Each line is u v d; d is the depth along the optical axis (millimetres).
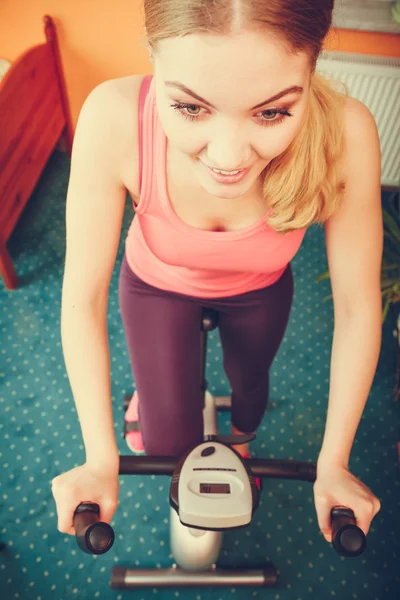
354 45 2176
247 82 471
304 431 1918
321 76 757
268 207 856
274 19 434
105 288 870
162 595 1532
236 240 884
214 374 2068
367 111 803
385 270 2244
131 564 1596
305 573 1598
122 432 1896
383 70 2121
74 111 2668
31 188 2334
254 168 587
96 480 766
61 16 2287
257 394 1381
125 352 2107
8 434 1859
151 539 1648
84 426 824
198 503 805
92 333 841
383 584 1586
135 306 1109
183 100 503
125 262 1145
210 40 447
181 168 779
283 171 767
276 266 979
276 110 513
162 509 1714
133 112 758
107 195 822
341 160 790
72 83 2543
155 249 960
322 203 838
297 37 453
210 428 1640
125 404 1904
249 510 808
